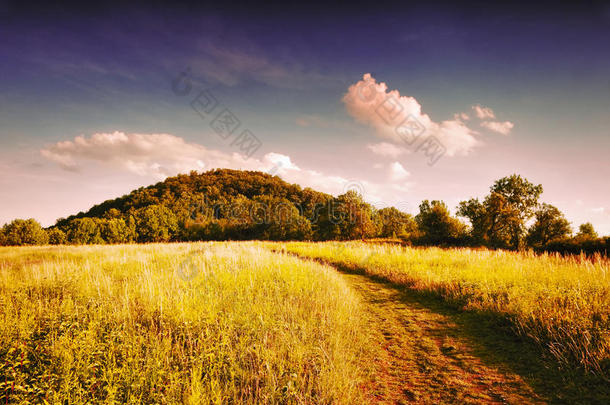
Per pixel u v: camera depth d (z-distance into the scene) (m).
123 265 11.25
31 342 4.11
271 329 4.97
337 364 4.08
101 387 3.45
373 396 3.75
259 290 7.33
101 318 5.24
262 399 3.38
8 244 50.69
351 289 9.64
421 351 5.15
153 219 63.00
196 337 4.75
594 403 3.50
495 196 38.31
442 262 12.82
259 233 66.00
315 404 3.33
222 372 3.90
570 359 4.51
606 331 4.66
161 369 3.71
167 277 8.40
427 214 42.75
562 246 25.22
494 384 4.04
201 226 67.19
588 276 8.26
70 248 23.67
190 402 3.07
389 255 15.72
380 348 5.25
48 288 7.32
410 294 9.28
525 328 5.64
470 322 6.59
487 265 11.12
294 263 12.08
